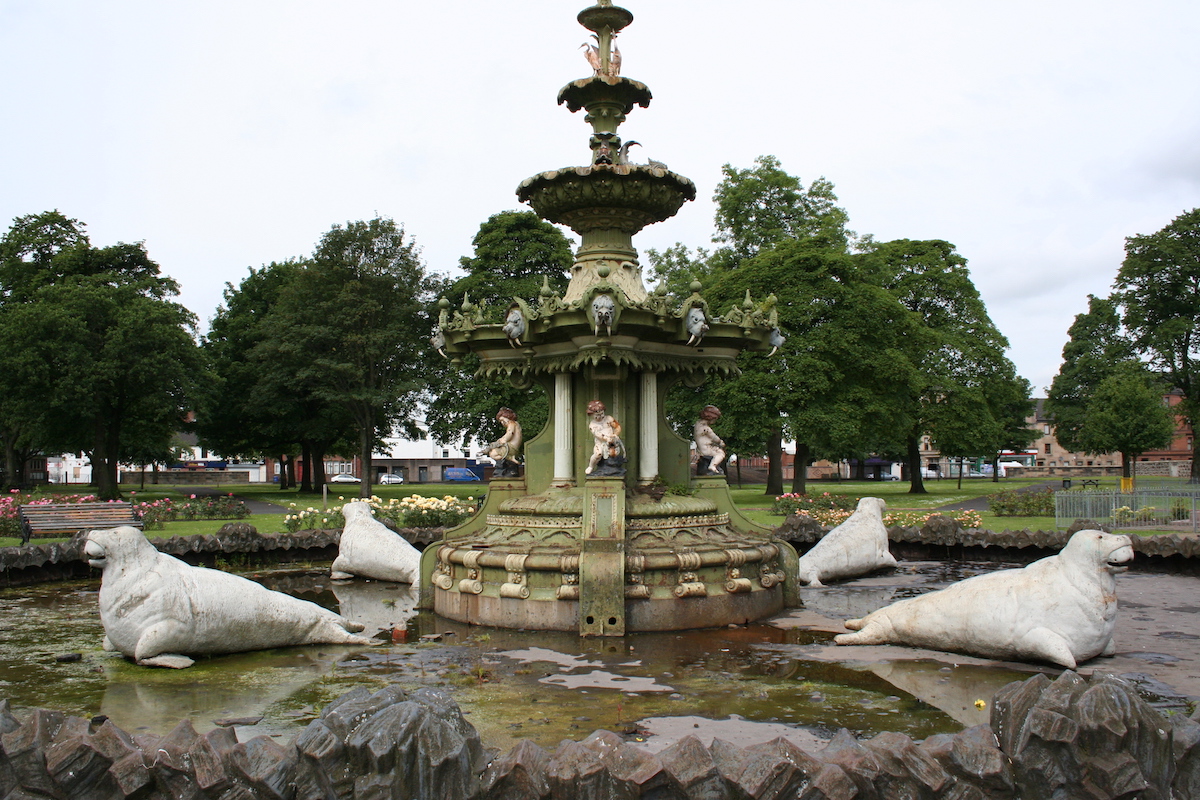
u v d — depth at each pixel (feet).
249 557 45.37
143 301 130.52
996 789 11.85
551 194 30.73
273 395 148.66
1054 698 12.39
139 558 23.32
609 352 28.37
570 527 28.43
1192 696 18.62
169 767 11.86
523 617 27.17
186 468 309.63
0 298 147.02
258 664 22.75
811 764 11.79
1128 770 11.80
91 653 24.32
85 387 124.26
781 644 24.61
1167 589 33.76
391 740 11.82
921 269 145.69
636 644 24.71
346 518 41.01
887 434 124.47
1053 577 22.07
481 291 132.98
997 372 144.05
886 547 39.86
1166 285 152.15
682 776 11.69
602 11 31.71
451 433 153.99
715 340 30.17
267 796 11.52
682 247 145.89
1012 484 200.03
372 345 140.46
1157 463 227.40
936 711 17.75
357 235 144.77
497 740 15.93
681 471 31.96
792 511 78.07
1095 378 174.50
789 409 111.65
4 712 12.87
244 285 174.09
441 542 31.40
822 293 111.34
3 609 32.19
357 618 29.76
